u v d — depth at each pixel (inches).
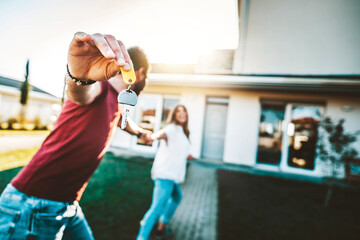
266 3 343.0
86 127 36.2
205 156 345.1
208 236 104.0
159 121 361.1
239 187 199.5
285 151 305.9
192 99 342.3
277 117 315.3
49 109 789.9
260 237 107.2
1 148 246.4
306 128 301.0
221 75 307.4
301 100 298.8
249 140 316.5
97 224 101.4
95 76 24.1
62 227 39.2
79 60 22.8
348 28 314.8
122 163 248.2
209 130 345.4
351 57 312.5
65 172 36.8
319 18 324.5
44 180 35.7
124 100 28.3
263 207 151.3
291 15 334.3
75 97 31.1
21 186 35.3
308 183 241.8
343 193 204.2
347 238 113.7
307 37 327.9
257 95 317.1
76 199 42.5
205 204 149.5
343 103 283.6
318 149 183.5
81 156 37.3
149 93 366.6
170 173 83.4
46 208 36.1
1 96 628.7
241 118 321.1
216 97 340.2
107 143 42.6
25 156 216.8
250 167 311.4
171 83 334.0
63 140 36.0
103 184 162.4
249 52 346.0
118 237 92.3
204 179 220.8
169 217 98.1
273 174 276.8
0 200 35.3
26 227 34.7
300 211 149.5
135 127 61.2
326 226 127.2
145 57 42.8
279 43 336.8
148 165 248.5
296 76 278.1
